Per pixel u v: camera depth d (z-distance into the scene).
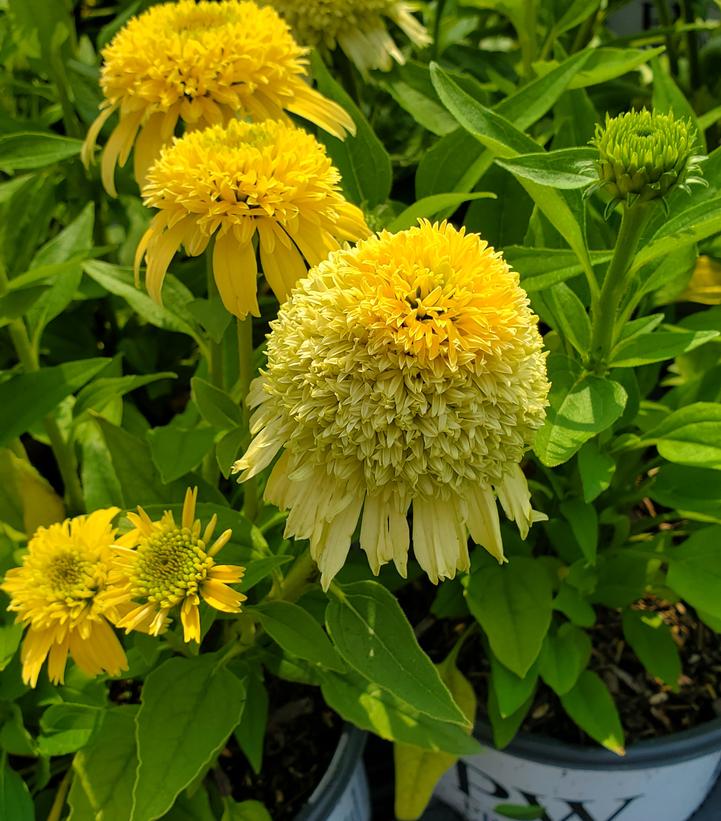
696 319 0.29
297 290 0.18
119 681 0.30
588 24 0.40
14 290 0.25
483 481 0.17
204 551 0.20
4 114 0.34
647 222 0.19
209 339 0.27
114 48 0.25
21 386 0.26
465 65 0.40
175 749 0.20
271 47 0.25
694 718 0.30
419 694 0.20
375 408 0.16
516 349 0.17
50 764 0.27
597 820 0.31
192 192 0.19
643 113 0.18
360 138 0.28
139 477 0.25
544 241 0.26
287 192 0.19
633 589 0.29
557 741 0.29
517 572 0.28
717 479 0.26
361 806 0.32
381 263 0.17
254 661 0.27
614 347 0.23
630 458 0.28
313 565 0.22
